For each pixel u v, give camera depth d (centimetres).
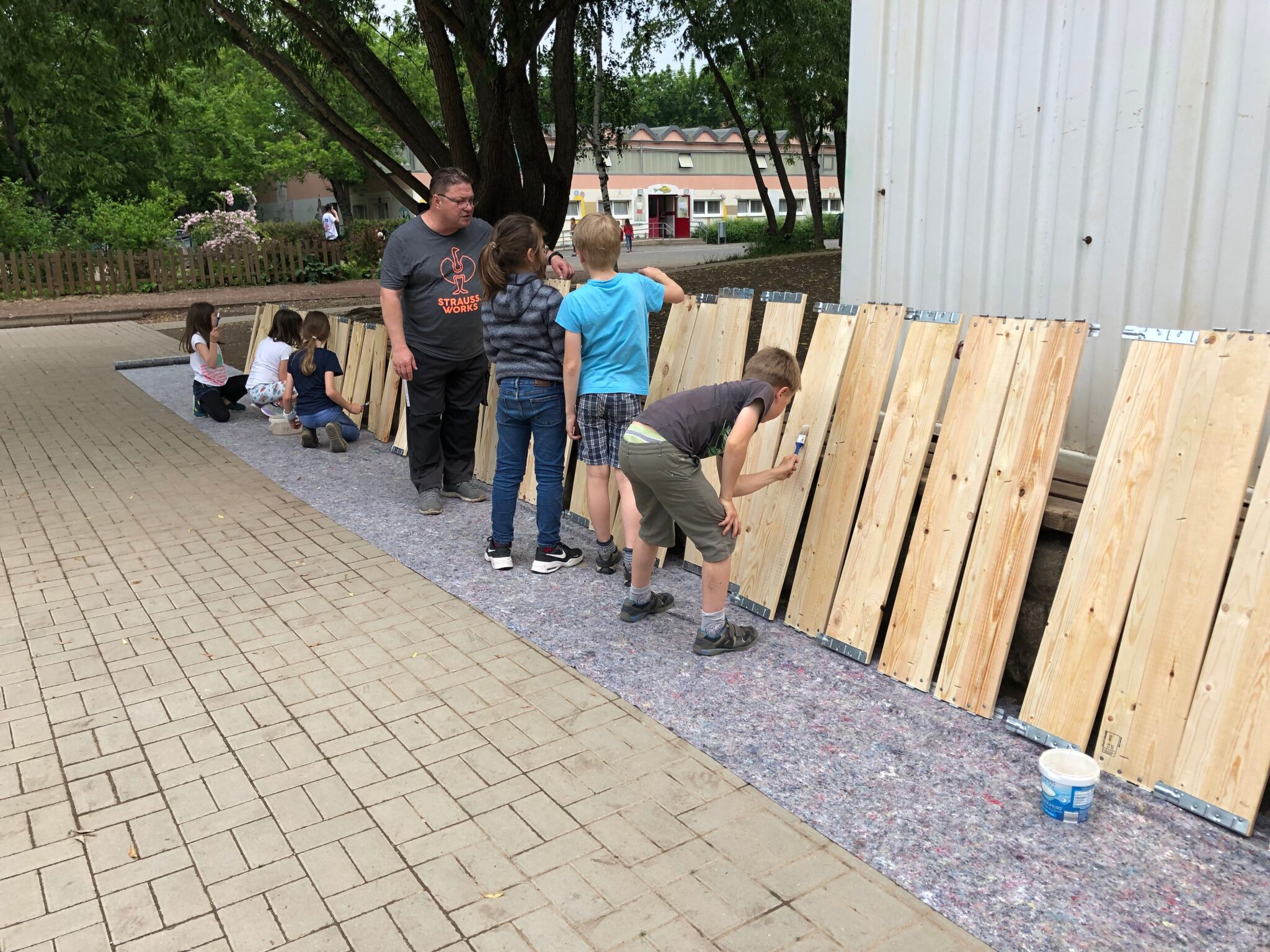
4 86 1030
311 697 350
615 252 420
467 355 558
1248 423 270
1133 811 273
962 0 389
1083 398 371
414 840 267
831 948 224
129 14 943
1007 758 302
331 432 724
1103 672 295
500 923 234
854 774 295
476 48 856
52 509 590
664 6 1296
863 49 432
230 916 239
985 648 328
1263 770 256
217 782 298
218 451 739
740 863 255
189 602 441
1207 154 319
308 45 1101
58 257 2053
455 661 378
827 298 1185
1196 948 221
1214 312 326
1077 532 307
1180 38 320
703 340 469
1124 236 348
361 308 1143
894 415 372
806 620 398
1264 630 260
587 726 327
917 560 355
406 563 488
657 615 419
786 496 412
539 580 462
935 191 415
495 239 443
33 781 300
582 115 1570
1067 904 236
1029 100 372
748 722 327
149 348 1355
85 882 253
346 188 4253
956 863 253
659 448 348
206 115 3759
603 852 260
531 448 596
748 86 2473
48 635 408
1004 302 396
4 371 1156
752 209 5397
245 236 2544
